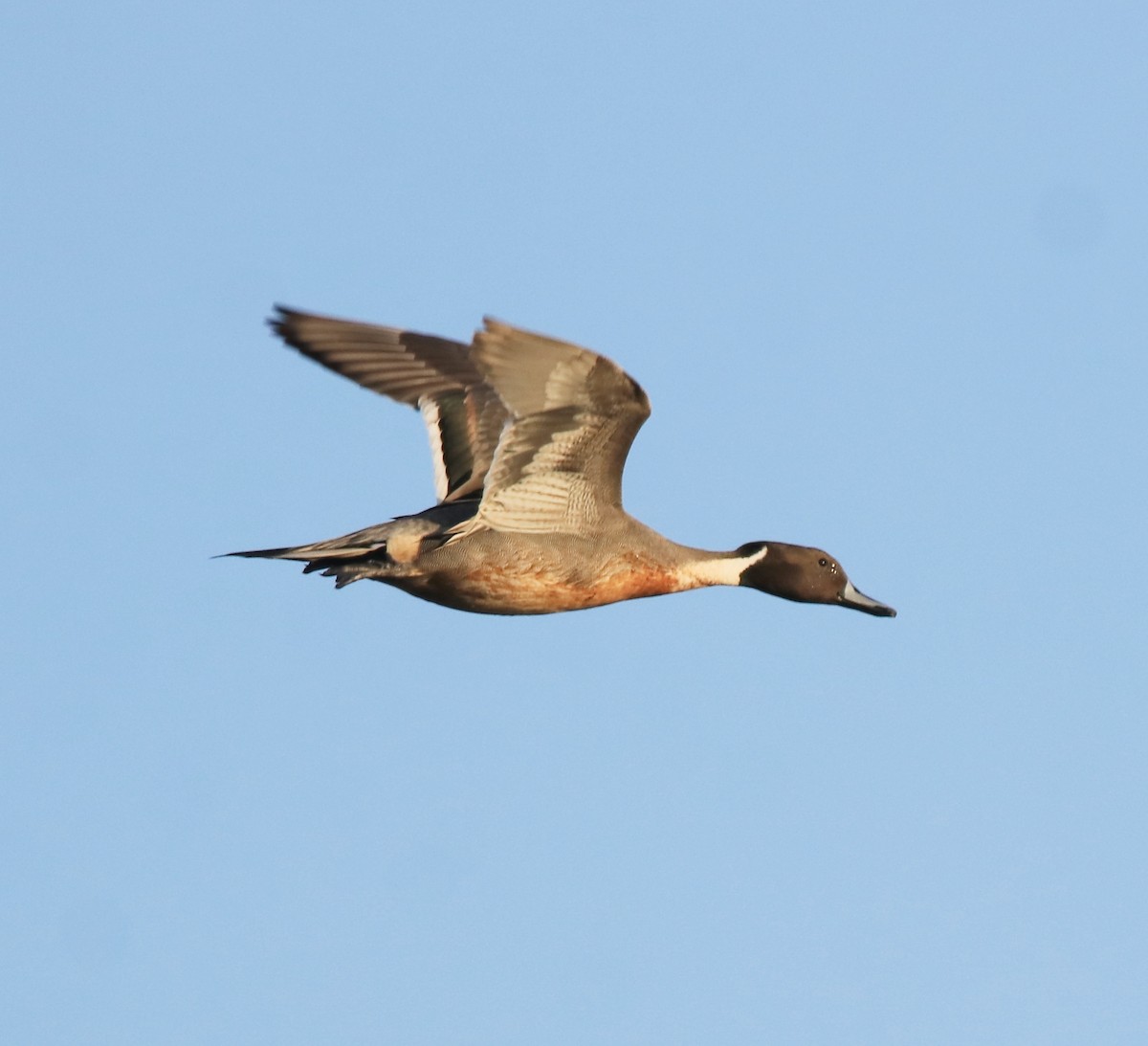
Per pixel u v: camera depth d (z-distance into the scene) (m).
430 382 15.68
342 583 13.80
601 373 12.78
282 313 15.47
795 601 16.91
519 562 14.30
